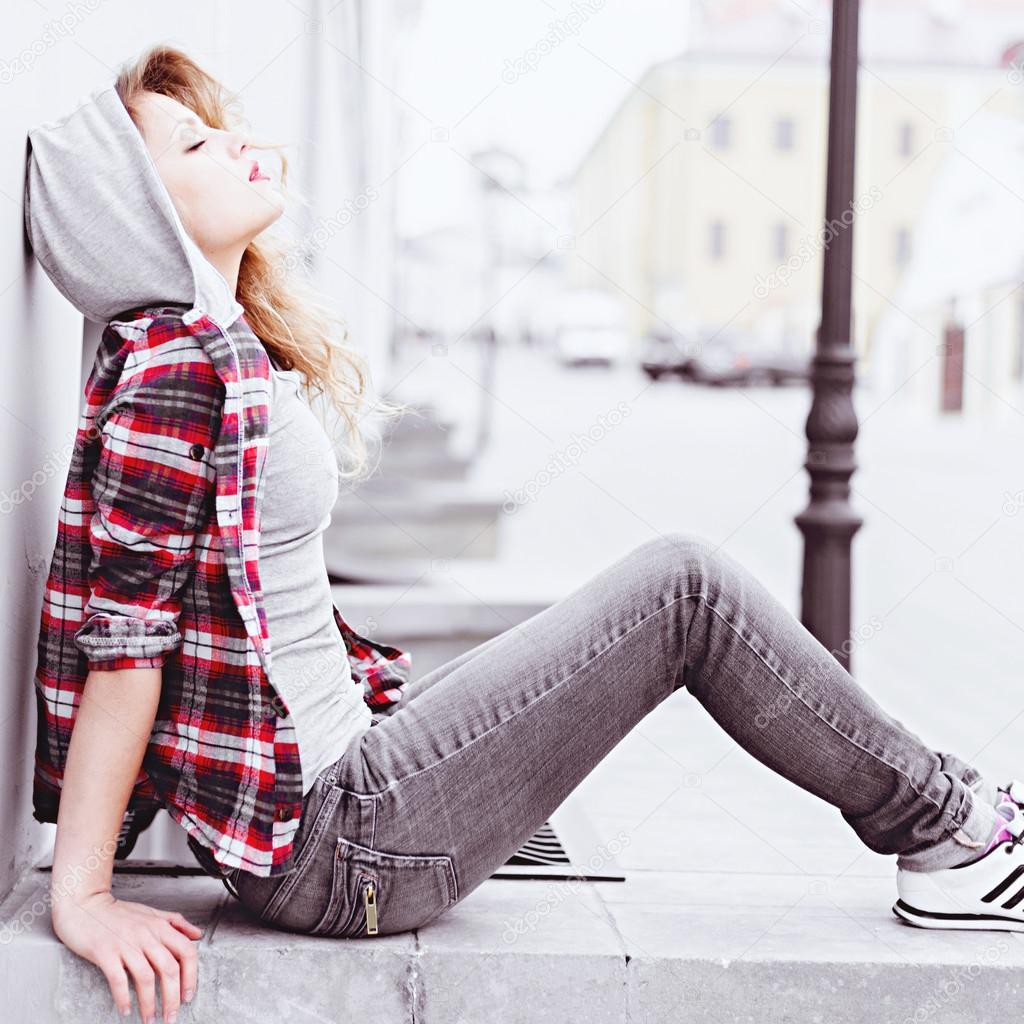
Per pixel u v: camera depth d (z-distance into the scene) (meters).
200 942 1.65
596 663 1.70
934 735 4.16
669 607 1.72
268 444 1.62
